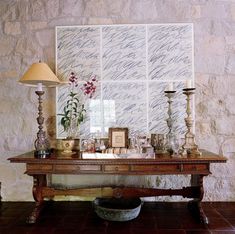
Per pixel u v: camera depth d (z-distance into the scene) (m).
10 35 2.95
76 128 2.88
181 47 2.87
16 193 2.95
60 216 2.52
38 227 2.28
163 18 2.89
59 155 2.47
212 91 2.87
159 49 2.88
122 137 2.76
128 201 2.71
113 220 2.37
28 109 2.95
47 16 2.94
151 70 2.88
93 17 2.92
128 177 2.91
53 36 2.93
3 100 2.95
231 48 2.87
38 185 2.46
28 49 2.94
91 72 2.90
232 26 2.87
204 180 2.88
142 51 2.88
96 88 2.90
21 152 2.95
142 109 2.88
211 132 2.87
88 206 2.79
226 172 2.87
